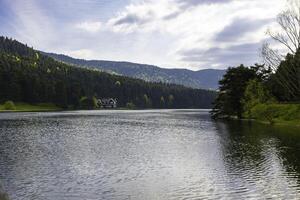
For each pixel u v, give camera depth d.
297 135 58.91
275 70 106.69
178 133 65.25
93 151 42.00
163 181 27.44
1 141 50.84
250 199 22.95
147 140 53.94
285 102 101.62
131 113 177.12
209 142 50.91
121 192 24.44
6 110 181.25
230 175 29.38
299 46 92.69
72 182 26.89
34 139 53.78
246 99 106.62
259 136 57.97
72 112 175.62
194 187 25.75
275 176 28.94
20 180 27.34
